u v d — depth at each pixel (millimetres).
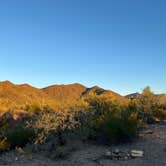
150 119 19516
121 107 16938
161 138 14445
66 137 13648
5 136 14227
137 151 12008
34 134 14102
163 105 23531
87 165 11133
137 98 21750
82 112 15070
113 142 13766
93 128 14547
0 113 18391
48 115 14406
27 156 12438
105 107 17438
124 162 11289
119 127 13734
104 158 11797
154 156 11789
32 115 16281
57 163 11508
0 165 11461
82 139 13961
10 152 13203
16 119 17188
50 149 12914
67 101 16969
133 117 14805
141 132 15555
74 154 12375
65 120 14359
